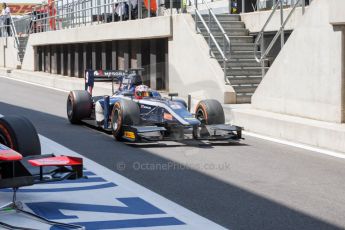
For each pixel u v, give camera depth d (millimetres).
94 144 12250
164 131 12180
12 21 41906
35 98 23094
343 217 7250
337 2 12422
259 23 19750
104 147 11898
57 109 19203
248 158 10938
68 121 16078
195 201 7883
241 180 9141
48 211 7301
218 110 12484
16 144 7922
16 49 41031
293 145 12469
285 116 14016
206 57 18375
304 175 9547
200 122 11820
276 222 7008
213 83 17500
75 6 32375
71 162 6949
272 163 10492
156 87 12719
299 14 17516
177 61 20438
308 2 19328
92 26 27047
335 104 12789
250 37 20156
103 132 13969
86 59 29500
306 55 13641
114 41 26172
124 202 7781
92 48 28672
